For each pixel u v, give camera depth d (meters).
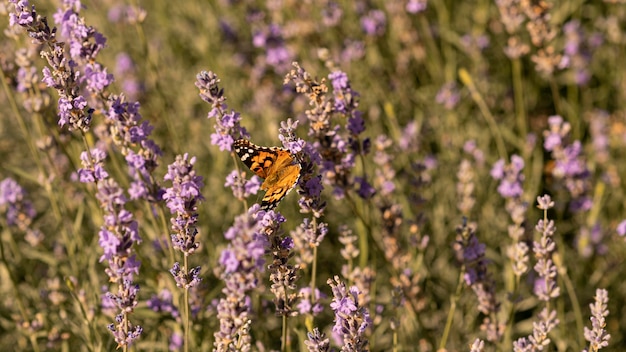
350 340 3.32
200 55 9.12
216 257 5.45
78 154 5.64
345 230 4.44
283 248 3.51
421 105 8.12
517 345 3.82
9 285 5.71
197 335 4.57
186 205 3.47
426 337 5.04
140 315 4.53
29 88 5.09
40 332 4.91
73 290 4.42
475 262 4.46
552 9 8.72
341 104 4.11
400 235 6.11
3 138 7.65
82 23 3.90
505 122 7.98
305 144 3.70
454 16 9.35
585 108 8.34
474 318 5.83
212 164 7.44
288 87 7.82
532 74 8.62
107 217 3.34
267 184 3.57
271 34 8.27
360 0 8.95
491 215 6.73
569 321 5.94
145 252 5.69
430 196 6.94
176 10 9.95
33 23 3.58
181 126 7.82
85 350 5.04
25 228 5.78
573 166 5.99
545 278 4.20
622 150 7.64
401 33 8.37
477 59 8.38
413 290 4.89
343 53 8.08
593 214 6.42
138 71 8.65
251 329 4.78
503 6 6.61
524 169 6.87
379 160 5.20
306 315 4.21
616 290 6.30
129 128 3.80
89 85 3.88
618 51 8.52
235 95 7.91
